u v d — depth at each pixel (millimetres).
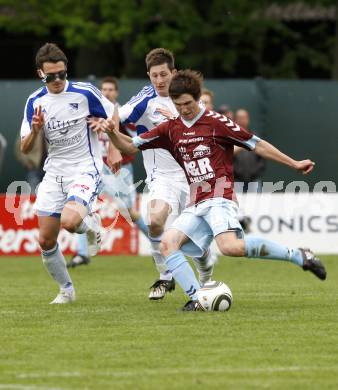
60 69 34438
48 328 30266
